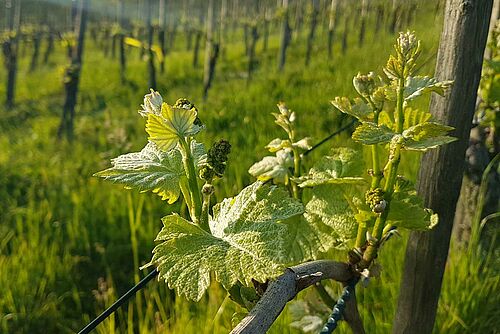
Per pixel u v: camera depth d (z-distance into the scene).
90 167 1.58
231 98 2.01
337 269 0.33
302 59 3.50
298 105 1.68
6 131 2.48
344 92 1.68
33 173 1.59
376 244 0.35
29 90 3.68
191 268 0.23
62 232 1.10
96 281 1.00
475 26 0.38
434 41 1.06
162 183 0.26
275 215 0.24
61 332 0.89
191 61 4.34
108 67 4.41
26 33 5.43
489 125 0.76
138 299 0.80
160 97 0.26
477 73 0.39
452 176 0.41
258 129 1.49
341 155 0.39
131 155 0.28
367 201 0.33
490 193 0.82
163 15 4.38
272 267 0.22
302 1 5.20
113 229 1.09
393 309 0.63
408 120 0.34
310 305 0.45
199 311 0.74
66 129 2.12
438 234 0.43
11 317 0.89
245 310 0.32
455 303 0.65
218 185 1.11
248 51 4.50
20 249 0.99
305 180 0.38
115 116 2.49
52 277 0.96
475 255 0.74
